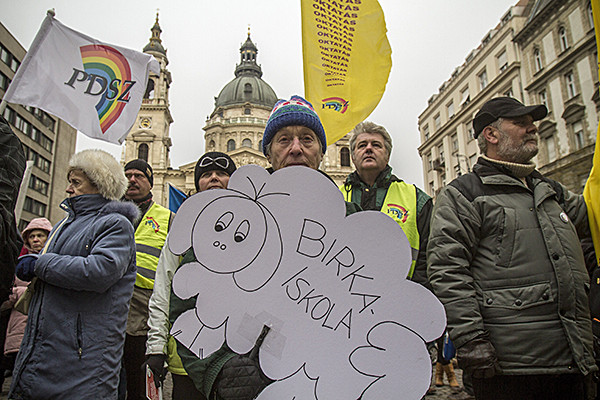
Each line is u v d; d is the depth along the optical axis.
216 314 1.21
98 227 2.03
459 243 1.89
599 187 2.07
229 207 1.27
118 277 1.93
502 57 24.16
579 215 2.11
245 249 1.24
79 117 4.03
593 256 2.53
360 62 3.00
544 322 1.73
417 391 1.14
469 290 1.81
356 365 1.16
